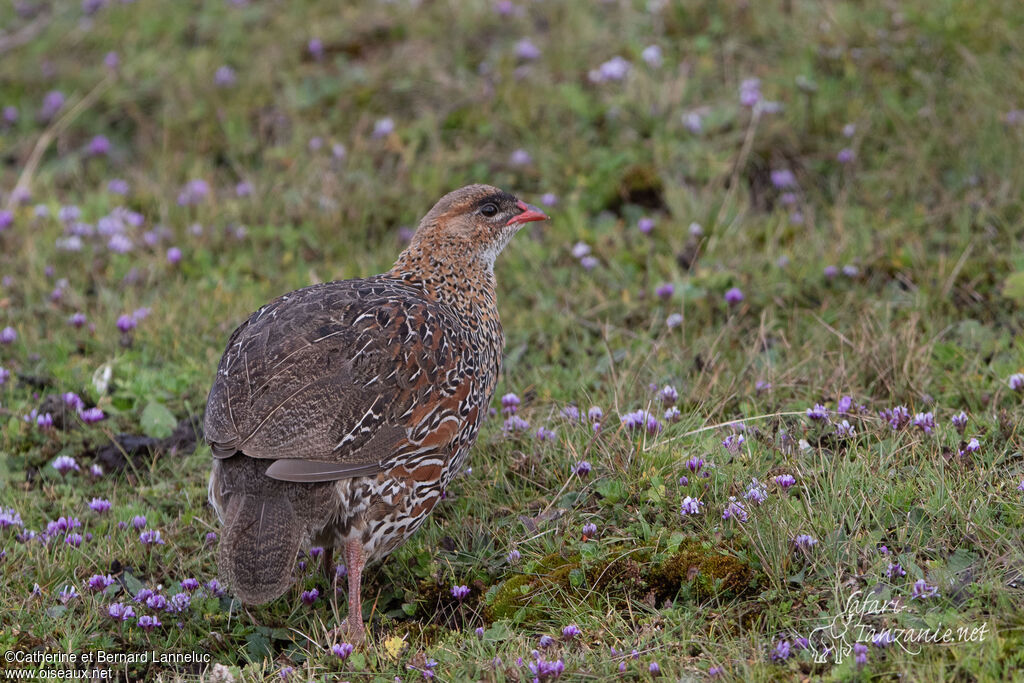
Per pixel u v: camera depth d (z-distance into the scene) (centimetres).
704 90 1511
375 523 832
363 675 764
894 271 1204
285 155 1492
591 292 1220
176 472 1002
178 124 1588
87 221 1409
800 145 1410
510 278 1277
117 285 1286
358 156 1474
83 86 1702
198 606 854
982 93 1404
